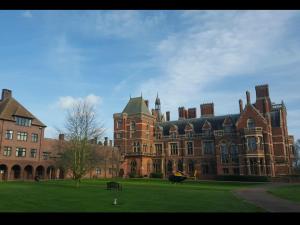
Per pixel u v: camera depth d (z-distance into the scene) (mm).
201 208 18922
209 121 78750
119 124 84625
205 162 75000
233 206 20109
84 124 45281
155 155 82438
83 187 37562
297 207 19906
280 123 69125
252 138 65125
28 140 61781
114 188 34250
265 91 71375
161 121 96000
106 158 73312
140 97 85438
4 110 58625
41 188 34250
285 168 66125
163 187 39188
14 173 59312
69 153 49406
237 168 68000
